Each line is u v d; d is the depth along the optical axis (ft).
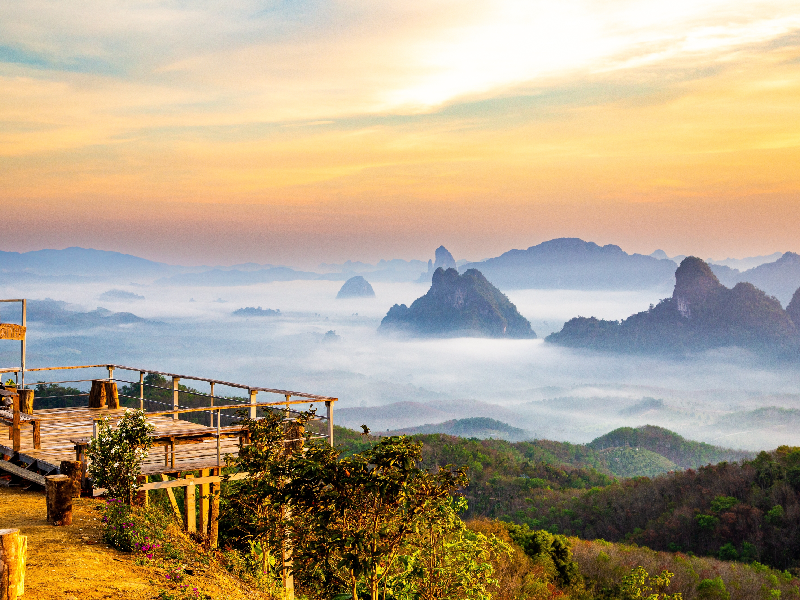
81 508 33.96
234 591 28.91
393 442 25.80
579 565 175.94
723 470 331.36
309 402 37.73
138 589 24.04
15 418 41.70
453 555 42.83
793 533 265.54
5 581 18.86
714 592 181.47
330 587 29.71
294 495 27.32
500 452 420.36
